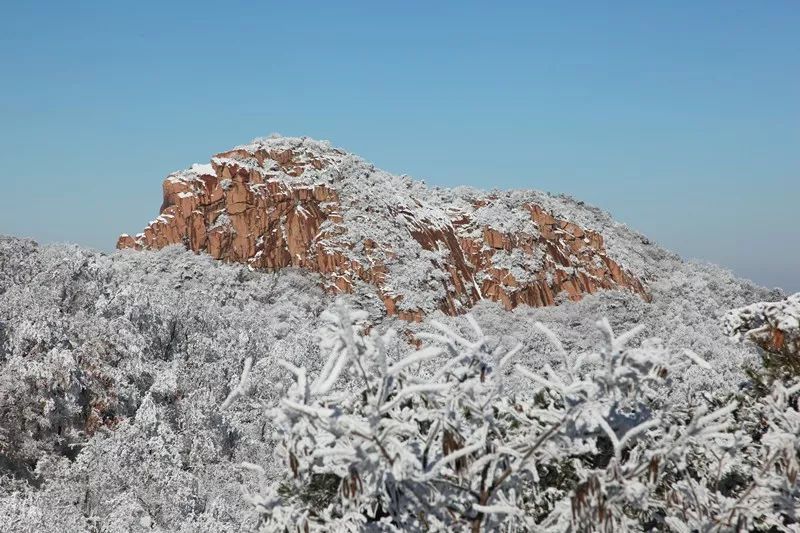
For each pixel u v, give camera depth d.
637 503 4.14
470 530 4.62
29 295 34.62
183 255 81.12
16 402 27.06
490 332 78.75
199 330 44.25
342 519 4.57
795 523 5.03
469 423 5.14
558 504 4.76
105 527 22.77
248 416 33.16
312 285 83.25
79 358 31.39
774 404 5.30
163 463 27.22
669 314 91.06
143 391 34.53
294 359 37.12
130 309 39.19
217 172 90.81
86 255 43.72
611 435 4.19
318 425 4.14
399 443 4.07
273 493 4.88
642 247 119.75
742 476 6.20
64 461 26.56
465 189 114.75
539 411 4.84
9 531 20.67
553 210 106.25
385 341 4.06
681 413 5.51
